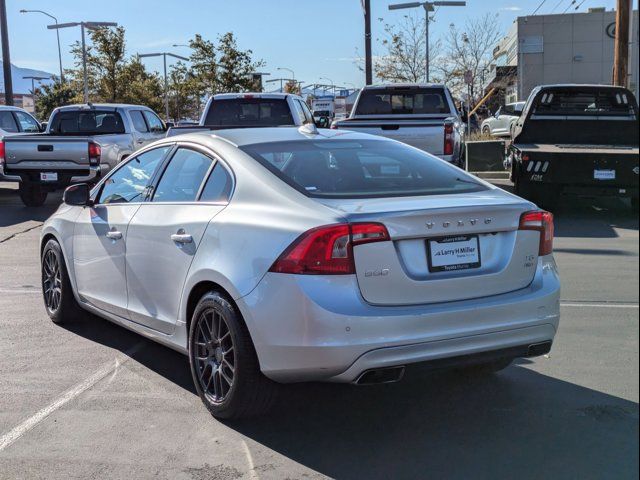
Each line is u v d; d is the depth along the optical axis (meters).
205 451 3.89
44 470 3.68
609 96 13.45
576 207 13.81
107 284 5.44
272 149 4.66
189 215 4.52
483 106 38.19
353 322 3.62
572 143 13.52
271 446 3.95
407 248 3.82
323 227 3.69
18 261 9.15
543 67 53.75
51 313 6.33
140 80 48.44
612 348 5.50
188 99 56.56
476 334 3.88
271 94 13.94
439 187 4.42
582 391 4.68
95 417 4.33
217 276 4.08
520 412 4.38
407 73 35.94
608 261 8.84
